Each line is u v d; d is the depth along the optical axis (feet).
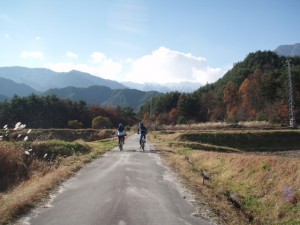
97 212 29.68
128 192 37.04
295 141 168.35
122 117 489.67
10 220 27.32
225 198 39.68
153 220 27.81
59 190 38.11
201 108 468.75
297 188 35.86
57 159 69.46
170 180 44.68
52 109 418.10
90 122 444.14
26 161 66.59
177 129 223.51
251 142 162.30
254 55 577.43
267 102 358.02
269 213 35.27
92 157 67.77
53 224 26.55
